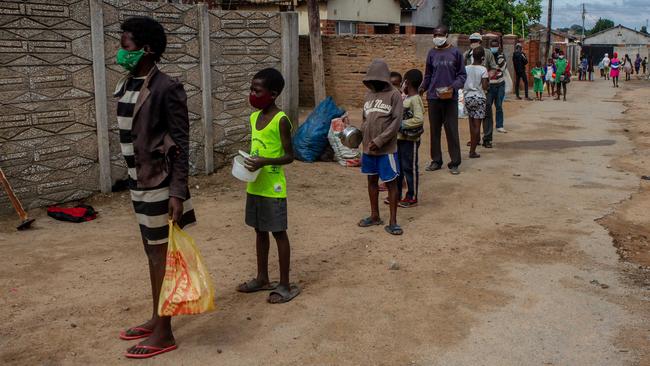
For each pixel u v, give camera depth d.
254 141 4.66
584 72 37.09
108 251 5.82
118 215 7.03
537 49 27.83
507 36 23.28
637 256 5.76
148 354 3.86
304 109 17.73
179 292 3.68
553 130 13.78
